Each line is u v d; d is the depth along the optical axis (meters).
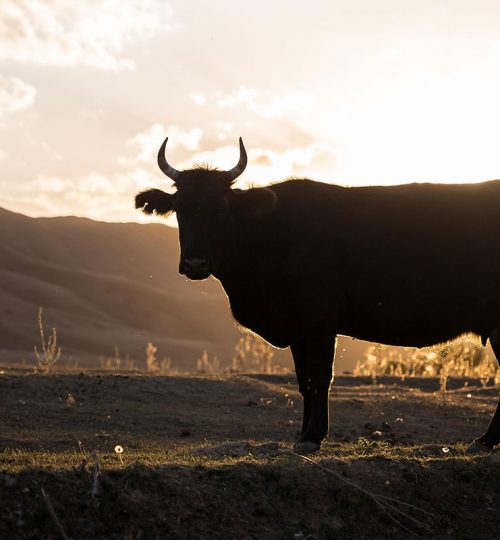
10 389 17.48
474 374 24.78
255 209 11.41
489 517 9.82
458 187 11.85
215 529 8.66
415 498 9.80
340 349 74.56
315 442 11.10
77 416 16.02
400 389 20.81
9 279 99.19
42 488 8.39
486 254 11.47
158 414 16.58
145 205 12.34
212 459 10.30
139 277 129.25
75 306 97.38
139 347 82.12
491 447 11.47
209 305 106.38
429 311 11.50
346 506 9.45
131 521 8.41
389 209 11.63
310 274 11.42
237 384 19.66
